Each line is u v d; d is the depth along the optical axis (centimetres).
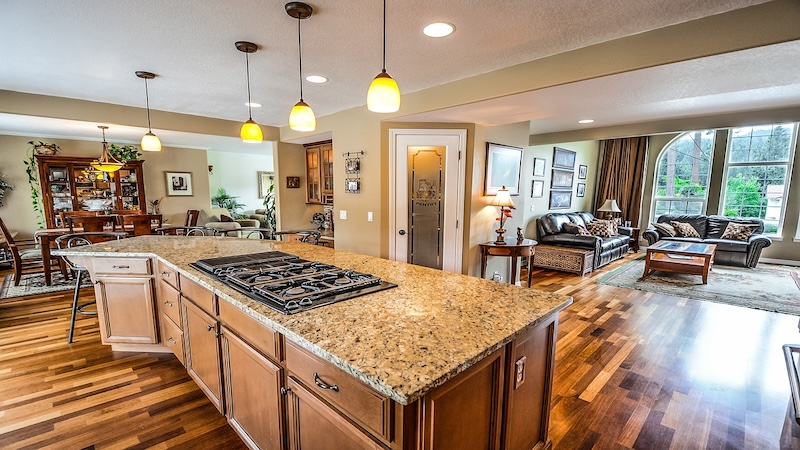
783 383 242
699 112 412
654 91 256
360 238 420
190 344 215
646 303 411
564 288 473
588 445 184
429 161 385
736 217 676
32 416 201
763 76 222
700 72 214
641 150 760
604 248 600
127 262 258
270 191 873
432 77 285
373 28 197
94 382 236
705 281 488
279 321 130
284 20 188
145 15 182
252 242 310
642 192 773
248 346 155
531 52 232
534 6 172
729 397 226
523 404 148
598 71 219
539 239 618
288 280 175
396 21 189
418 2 169
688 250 504
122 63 254
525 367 145
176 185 736
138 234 493
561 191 691
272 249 274
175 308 230
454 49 227
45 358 266
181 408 210
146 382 236
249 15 183
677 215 716
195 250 265
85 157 603
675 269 501
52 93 336
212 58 244
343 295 159
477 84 279
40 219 600
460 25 194
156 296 259
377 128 381
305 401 127
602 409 214
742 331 329
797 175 614
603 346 298
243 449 178
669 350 291
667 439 189
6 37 208
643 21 189
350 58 243
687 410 213
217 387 188
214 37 210
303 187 584
